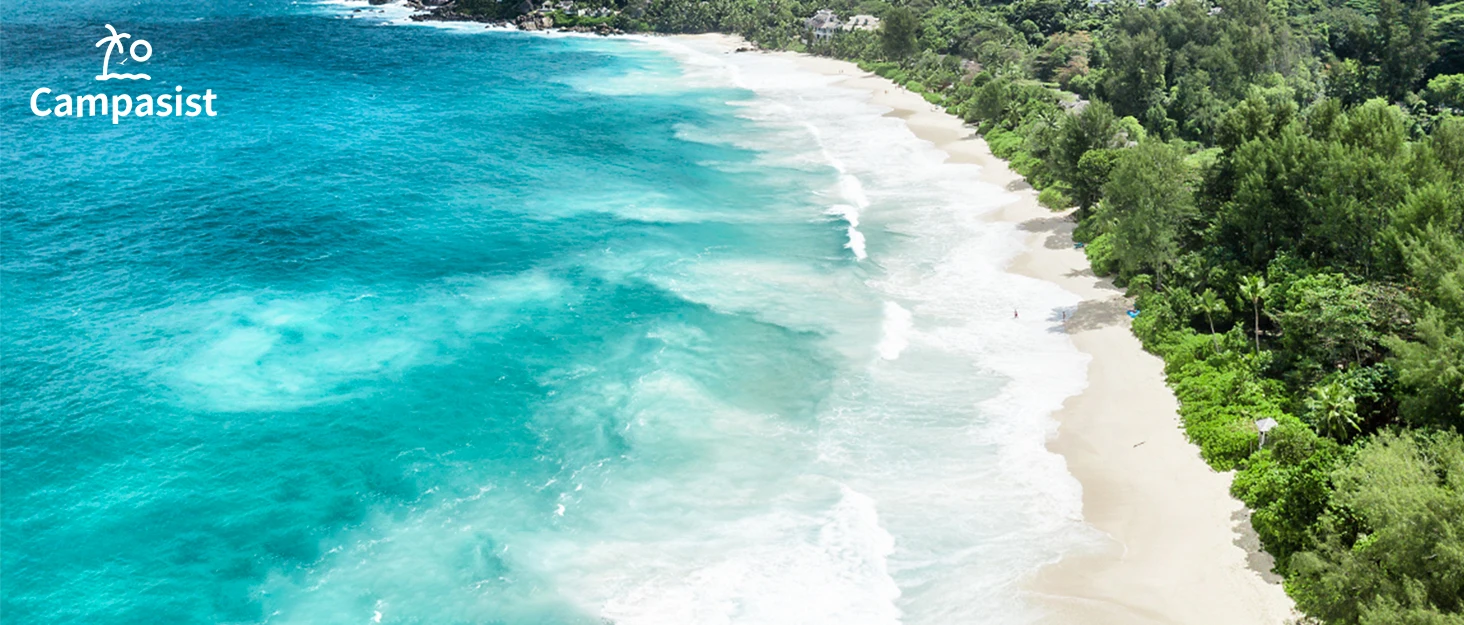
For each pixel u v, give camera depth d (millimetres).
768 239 107625
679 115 172250
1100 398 72812
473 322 87500
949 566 56250
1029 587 54156
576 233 110062
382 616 53312
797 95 191125
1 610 53656
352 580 56094
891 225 111312
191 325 86312
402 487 64312
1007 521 59938
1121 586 53656
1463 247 68750
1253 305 77875
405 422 71750
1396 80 161625
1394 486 46125
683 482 64562
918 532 59250
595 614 53250
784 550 57906
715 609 53500
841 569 56281
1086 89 175000
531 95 190625
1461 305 61281
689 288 94312
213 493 63719
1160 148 89375
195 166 134875
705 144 150625
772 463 66500
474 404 74062
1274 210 82625
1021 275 96188
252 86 193250
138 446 68562
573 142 151625
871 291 93438
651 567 56781
